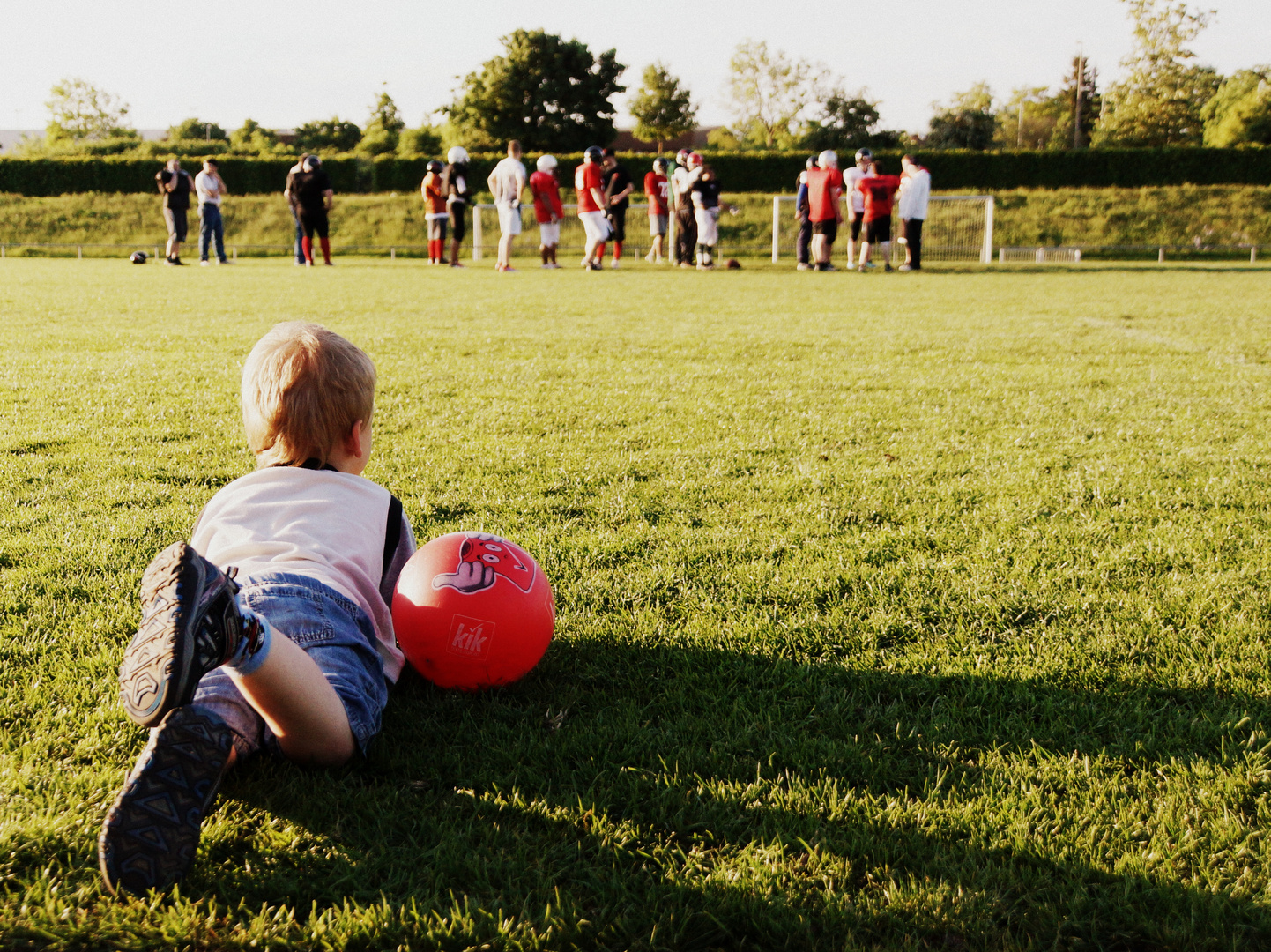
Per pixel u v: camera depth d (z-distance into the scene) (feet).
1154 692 7.26
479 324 29.73
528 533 10.64
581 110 171.94
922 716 6.90
